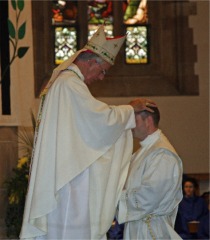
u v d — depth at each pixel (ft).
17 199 23.02
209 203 33.58
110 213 16.97
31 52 28.53
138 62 42.88
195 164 41.19
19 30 22.86
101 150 16.87
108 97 41.81
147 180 17.87
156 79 42.42
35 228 16.71
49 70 42.04
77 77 16.98
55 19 42.65
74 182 16.79
